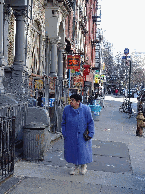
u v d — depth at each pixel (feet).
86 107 17.11
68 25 71.36
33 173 17.53
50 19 50.47
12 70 32.42
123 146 27.43
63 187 15.30
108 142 29.19
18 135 22.91
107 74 281.54
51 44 51.85
